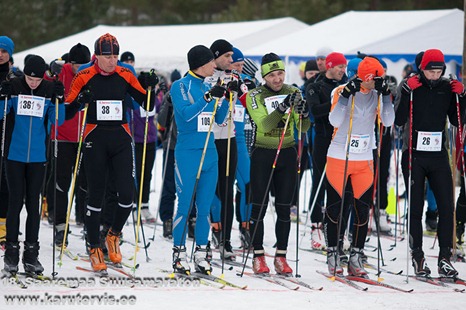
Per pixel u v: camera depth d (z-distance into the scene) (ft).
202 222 37.63
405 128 40.57
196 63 37.09
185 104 36.37
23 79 35.86
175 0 224.12
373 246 50.34
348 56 99.71
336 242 39.37
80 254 43.68
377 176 40.09
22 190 36.04
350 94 36.63
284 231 38.40
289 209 38.47
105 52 36.17
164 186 51.19
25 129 35.60
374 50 100.37
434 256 47.29
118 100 37.52
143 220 58.44
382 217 54.70
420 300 34.47
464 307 33.42
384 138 52.70
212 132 37.40
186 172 36.96
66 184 46.83
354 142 37.93
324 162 47.88
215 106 35.73
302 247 49.21
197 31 131.44
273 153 38.11
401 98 39.40
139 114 56.59
